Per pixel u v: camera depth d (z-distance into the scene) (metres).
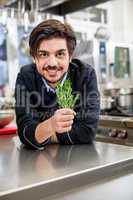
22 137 0.95
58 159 0.78
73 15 2.50
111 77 2.17
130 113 1.83
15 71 2.17
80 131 0.98
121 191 0.73
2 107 1.84
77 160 0.76
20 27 2.08
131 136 1.54
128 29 2.55
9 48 2.14
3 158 0.80
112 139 1.63
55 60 0.93
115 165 0.73
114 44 2.19
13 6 2.27
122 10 2.57
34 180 0.60
